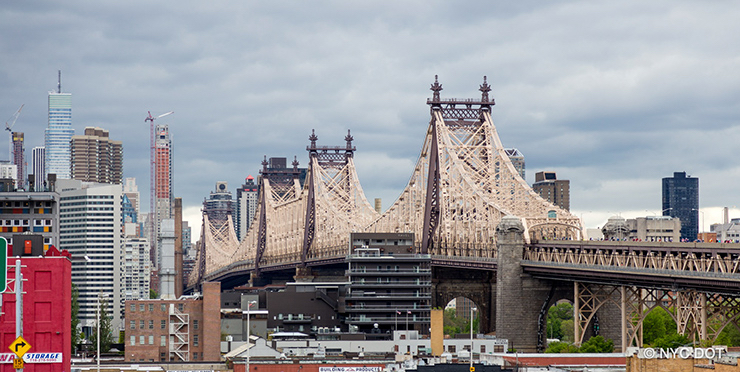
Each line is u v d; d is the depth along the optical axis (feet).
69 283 481.05
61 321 455.63
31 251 467.11
